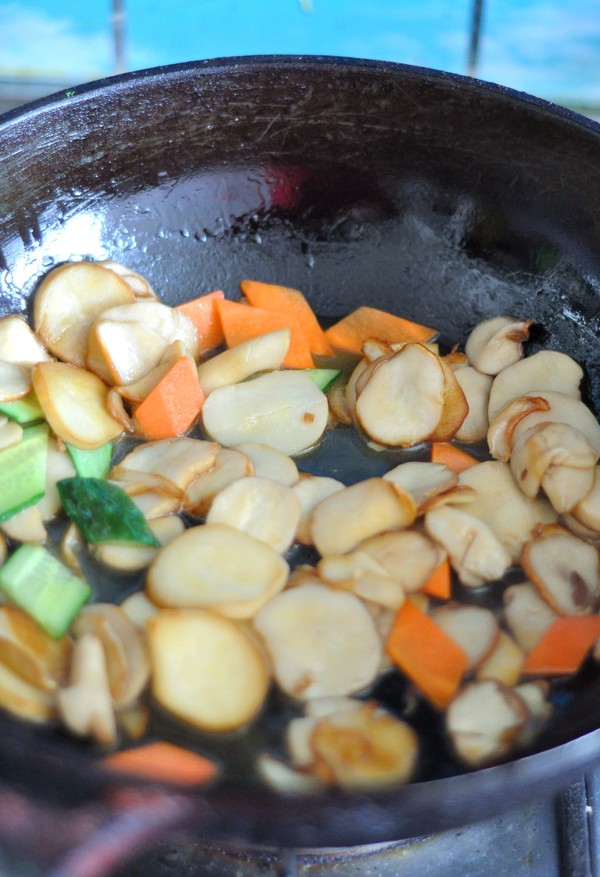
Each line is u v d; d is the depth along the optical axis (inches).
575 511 22.0
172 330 24.5
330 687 19.6
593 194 23.6
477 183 24.9
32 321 24.6
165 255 26.0
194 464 22.2
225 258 26.4
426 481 22.4
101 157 24.2
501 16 37.4
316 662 19.8
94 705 18.6
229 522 21.5
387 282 26.5
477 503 22.5
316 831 16.4
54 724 19.0
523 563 21.4
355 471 23.5
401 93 24.0
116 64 38.6
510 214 24.9
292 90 24.2
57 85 38.7
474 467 23.0
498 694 19.4
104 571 21.2
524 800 16.9
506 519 22.3
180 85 23.7
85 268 24.3
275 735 19.3
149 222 25.6
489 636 20.4
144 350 24.0
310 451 23.8
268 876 19.4
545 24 37.5
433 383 23.7
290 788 18.4
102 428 23.0
